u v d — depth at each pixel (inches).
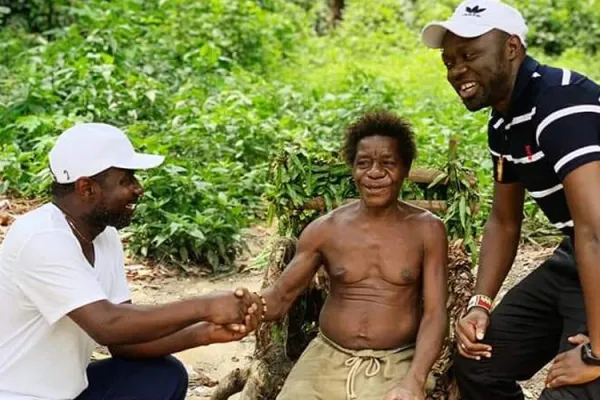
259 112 337.7
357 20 574.6
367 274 144.5
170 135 306.0
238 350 196.1
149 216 250.7
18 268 119.1
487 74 123.9
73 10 418.9
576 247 117.5
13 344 122.1
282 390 142.2
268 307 143.5
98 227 124.8
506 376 144.0
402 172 144.2
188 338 130.9
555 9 567.8
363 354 141.5
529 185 129.4
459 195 159.2
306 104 372.2
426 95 405.4
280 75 438.6
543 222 270.5
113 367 135.1
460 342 138.3
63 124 305.9
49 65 354.6
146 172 262.7
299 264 147.3
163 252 244.8
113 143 122.2
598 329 117.2
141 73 357.4
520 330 142.8
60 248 118.1
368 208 145.7
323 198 166.2
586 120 118.5
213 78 375.2
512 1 569.9
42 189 274.2
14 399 120.7
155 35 402.6
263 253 241.8
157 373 134.6
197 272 242.7
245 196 287.4
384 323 142.5
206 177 277.7
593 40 549.6
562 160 118.3
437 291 142.6
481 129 325.4
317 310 165.2
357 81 396.2
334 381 140.4
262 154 313.7
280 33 489.7
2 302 121.3
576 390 123.6
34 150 294.0
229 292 122.6
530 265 247.6
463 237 158.7
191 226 243.1
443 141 303.7
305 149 167.5
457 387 146.9
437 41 128.6
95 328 117.6
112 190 121.9
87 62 342.0
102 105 325.1
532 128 123.7
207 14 437.4
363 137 143.7
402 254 143.8
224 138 309.7
